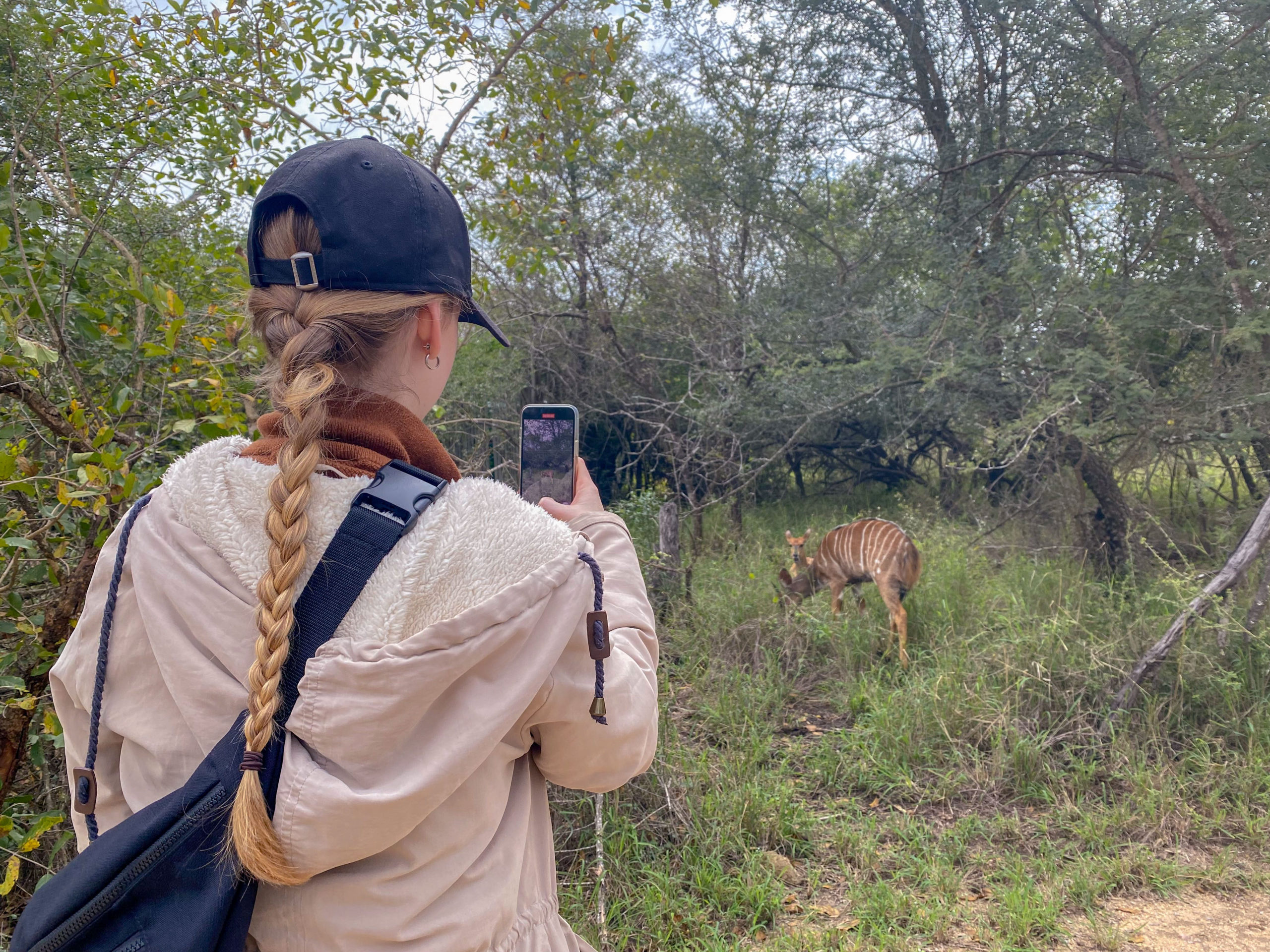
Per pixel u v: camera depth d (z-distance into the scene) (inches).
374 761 28.1
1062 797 145.0
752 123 300.7
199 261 130.3
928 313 257.0
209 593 30.5
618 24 176.2
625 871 125.9
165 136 128.7
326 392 32.2
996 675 171.0
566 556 31.9
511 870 33.0
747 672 197.9
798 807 143.9
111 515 96.7
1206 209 208.1
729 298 326.6
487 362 307.0
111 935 28.3
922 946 113.3
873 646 206.4
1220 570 178.1
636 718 34.4
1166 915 118.0
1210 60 206.8
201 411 109.2
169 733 31.1
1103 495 242.8
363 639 28.8
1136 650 170.9
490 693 29.6
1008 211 265.9
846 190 311.6
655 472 350.3
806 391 271.0
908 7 264.8
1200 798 141.5
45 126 115.9
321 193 33.4
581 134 258.1
